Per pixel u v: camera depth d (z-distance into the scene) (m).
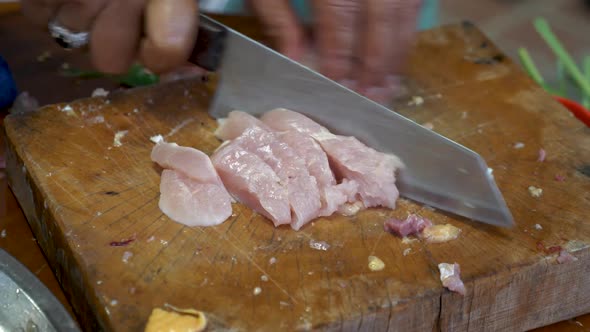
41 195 0.51
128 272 0.47
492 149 0.56
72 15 0.56
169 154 0.52
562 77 0.76
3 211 0.55
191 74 0.63
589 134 0.57
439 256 0.49
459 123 0.58
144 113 0.57
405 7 0.53
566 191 0.53
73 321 0.44
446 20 0.93
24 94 0.61
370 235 0.50
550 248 0.49
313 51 0.57
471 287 0.47
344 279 0.47
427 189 0.52
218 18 0.67
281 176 0.52
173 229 0.50
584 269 0.49
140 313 0.45
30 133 0.55
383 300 0.46
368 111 0.54
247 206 0.52
